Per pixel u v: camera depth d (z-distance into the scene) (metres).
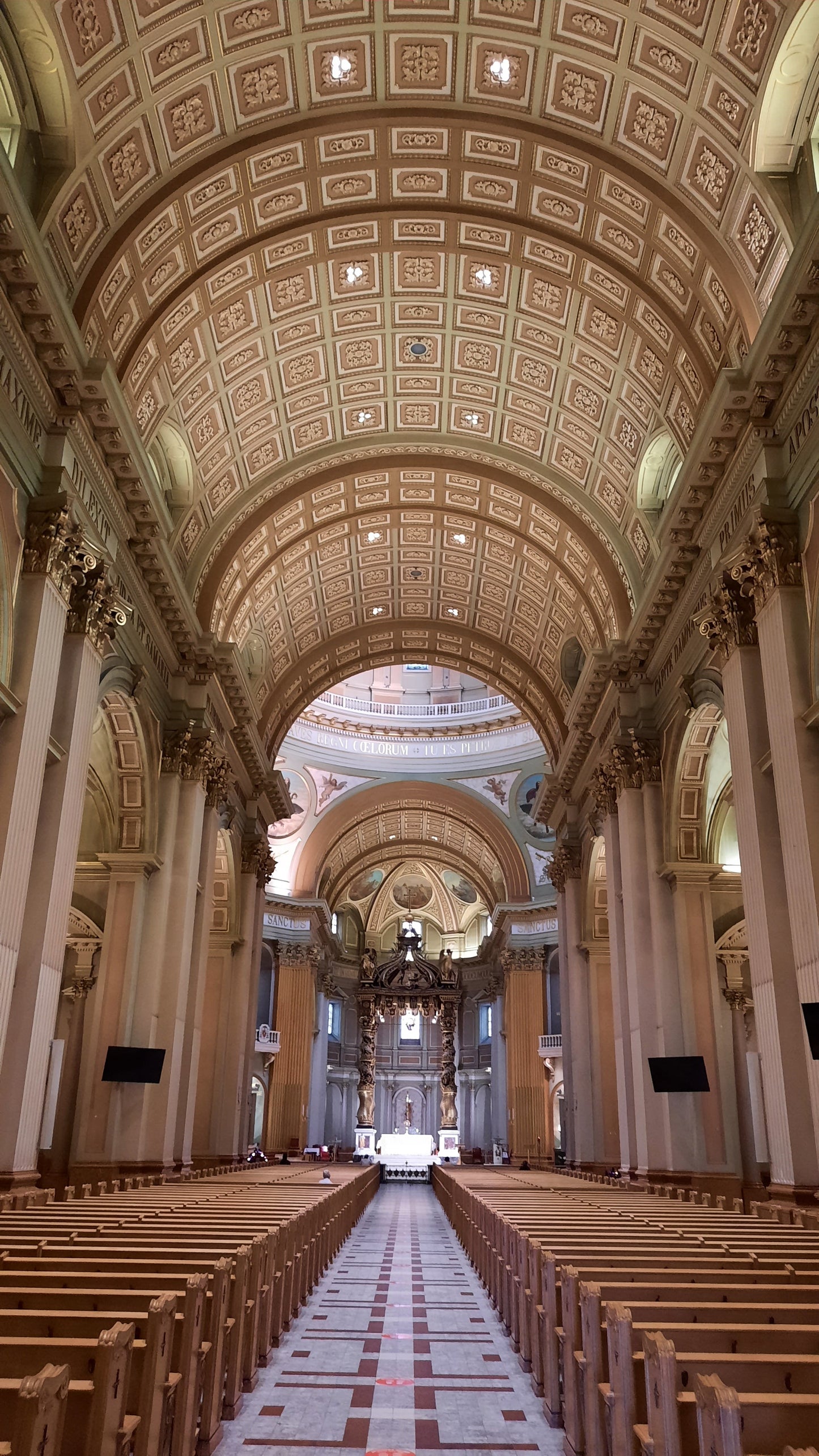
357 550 25.78
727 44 12.16
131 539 15.54
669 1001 17.25
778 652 11.98
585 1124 24.17
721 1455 2.86
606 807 20.67
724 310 14.19
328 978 47.81
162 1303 3.88
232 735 22.97
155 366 16.19
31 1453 2.67
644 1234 7.62
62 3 11.27
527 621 27.17
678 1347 3.87
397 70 14.19
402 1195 34.53
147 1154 16.41
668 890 18.09
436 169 15.69
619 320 16.80
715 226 13.77
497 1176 25.84
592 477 20.58
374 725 42.75
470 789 42.78
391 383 20.50
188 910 18.11
